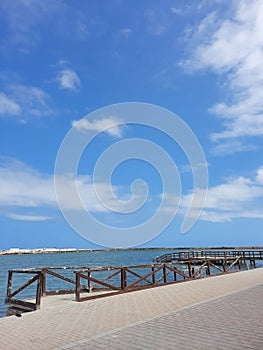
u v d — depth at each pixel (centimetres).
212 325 585
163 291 1115
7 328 644
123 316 713
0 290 2377
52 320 709
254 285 1202
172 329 569
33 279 916
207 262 1700
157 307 809
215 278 1541
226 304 807
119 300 959
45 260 7912
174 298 946
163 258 4347
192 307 782
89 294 1116
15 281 3130
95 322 665
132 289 1155
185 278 1477
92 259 7800
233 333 524
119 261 6488
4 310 1429
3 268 5144
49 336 566
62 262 6512
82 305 899
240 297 916
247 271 1991
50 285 2483
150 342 493
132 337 527
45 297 1067
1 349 501
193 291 1083
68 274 3450
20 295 2062
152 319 661
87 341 518
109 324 639
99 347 479
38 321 703
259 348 443
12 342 537
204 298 920
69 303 940
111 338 528
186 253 4125
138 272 3688
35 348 497
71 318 723
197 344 472
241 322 599
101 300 978
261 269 2128
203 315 681
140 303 887
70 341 526
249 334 514
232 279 1470
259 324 579
